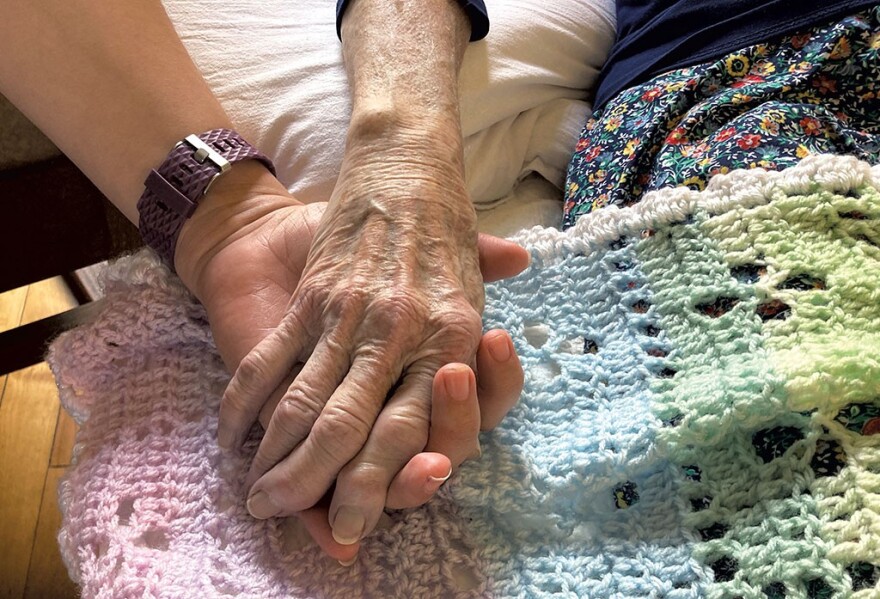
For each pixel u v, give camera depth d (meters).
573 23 0.52
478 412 0.32
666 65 0.48
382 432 0.32
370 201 0.36
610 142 0.46
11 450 0.76
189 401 0.39
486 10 0.47
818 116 0.43
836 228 0.37
